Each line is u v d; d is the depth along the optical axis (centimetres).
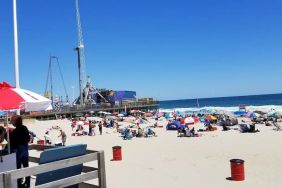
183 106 16675
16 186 742
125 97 9956
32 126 5562
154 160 1944
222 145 2538
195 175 1497
